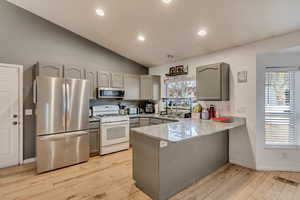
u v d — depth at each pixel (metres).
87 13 2.81
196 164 2.41
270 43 2.53
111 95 3.88
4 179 2.45
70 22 3.24
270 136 2.76
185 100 3.93
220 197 2.02
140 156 2.19
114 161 3.16
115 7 2.49
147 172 2.07
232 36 2.64
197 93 3.15
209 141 2.64
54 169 2.77
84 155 3.11
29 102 3.13
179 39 3.06
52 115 2.78
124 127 3.84
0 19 2.84
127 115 3.96
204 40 2.91
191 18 2.39
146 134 1.96
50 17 3.20
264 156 2.72
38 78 2.65
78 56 3.72
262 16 2.11
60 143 2.83
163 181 1.96
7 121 2.91
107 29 3.23
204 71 3.03
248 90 2.78
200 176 2.48
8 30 2.91
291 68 2.63
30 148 3.15
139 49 3.89
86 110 3.17
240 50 2.88
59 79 2.85
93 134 3.41
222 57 3.14
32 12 3.12
